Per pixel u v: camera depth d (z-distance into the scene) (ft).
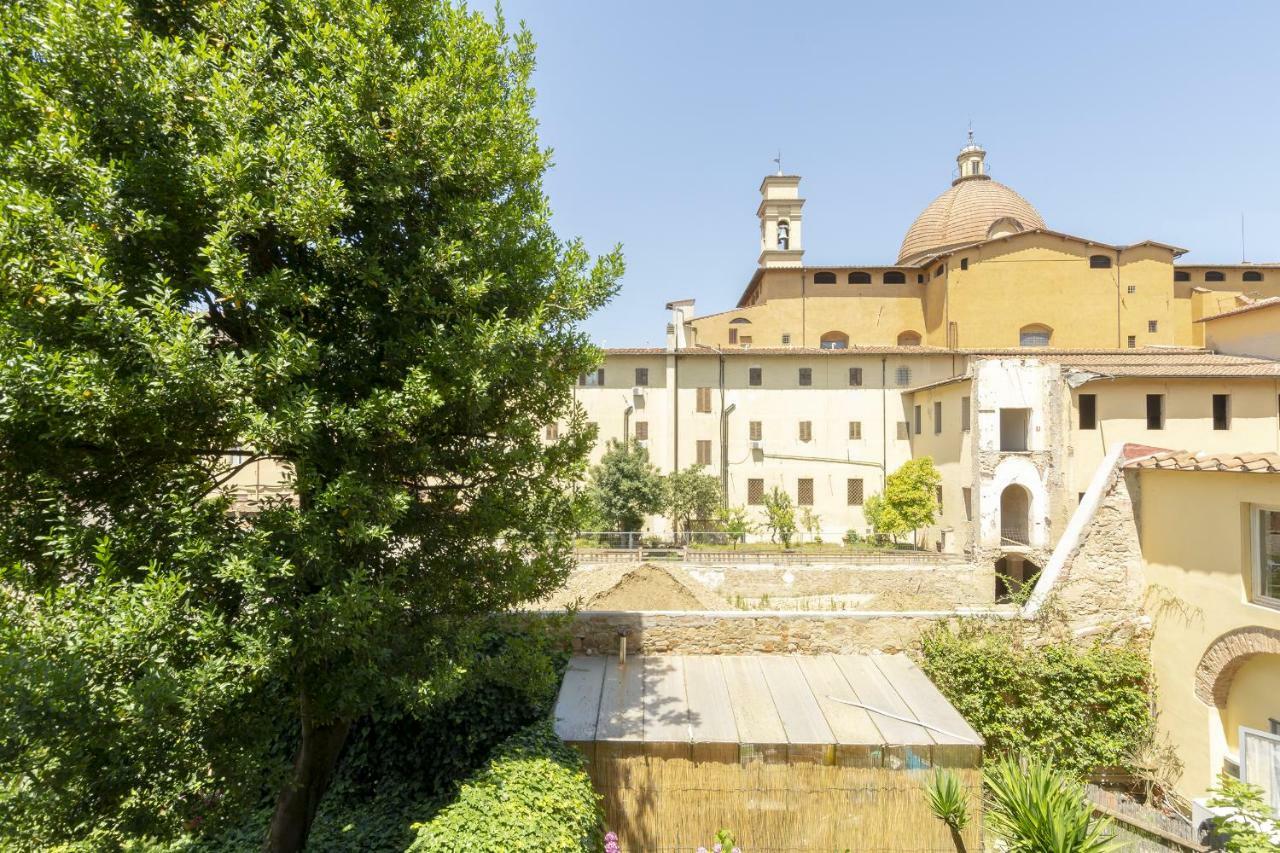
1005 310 130.93
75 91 17.85
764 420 114.52
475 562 25.16
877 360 114.42
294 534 19.57
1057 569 31.35
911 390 108.68
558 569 27.71
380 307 21.79
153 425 17.71
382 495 20.52
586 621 31.30
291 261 21.26
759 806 23.24
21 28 17.78
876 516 101.30
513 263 24.61
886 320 142.10
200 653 17.79
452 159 21.63
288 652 18.49
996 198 152.15
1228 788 21.25
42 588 18.12
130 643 15.78
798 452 113.70
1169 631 29.30
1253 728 25.44
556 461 26.68
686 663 30.12
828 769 23.20
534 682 25.03
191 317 17.98
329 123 19.58
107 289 16.31
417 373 20.11
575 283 25.40
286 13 20.59
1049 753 28.68
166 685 15.97
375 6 21.71
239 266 18.24
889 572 76.79
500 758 21.50
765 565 77.97
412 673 22.80
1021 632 30.78
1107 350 109.19
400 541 23.97
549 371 25.31
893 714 25.32
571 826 18.79
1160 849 23.63
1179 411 80.28
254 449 21.47
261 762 20.47
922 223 162.20
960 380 92.02
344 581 19.36
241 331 21.21
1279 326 87.45
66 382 15.90
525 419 25.20
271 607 18.95
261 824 26.78
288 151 18.01
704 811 23.32
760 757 23.27
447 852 17.13
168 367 16.57
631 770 23.48
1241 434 78.33
